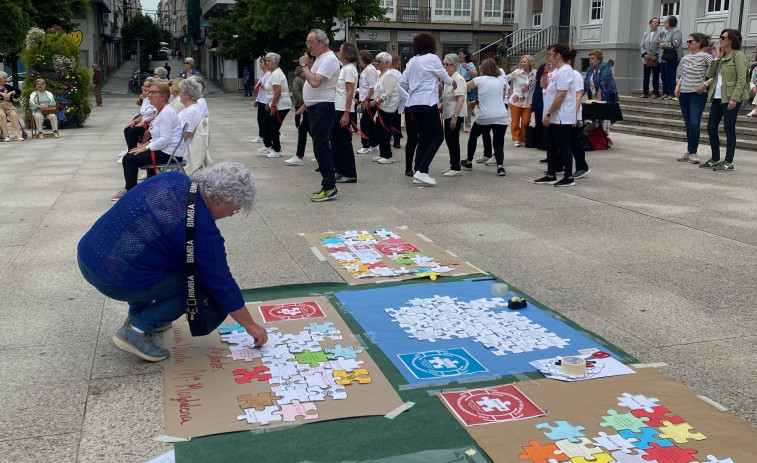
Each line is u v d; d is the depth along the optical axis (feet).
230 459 9.77
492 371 12.42
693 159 36.86
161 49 277.03
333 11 80.53
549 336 13.93
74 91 62.39
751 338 14.02
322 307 15.55
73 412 11.27
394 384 11.96
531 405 11.16
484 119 32.94
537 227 23.15
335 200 27.55
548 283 17.43
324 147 27.07
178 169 26.27
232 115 79.10
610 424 10.58
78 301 16.37
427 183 30.86
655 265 18.88
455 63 32.04
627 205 26.53
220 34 126.72
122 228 11.68
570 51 29.60
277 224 23.56
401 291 16.62
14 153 44.50
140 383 12.22
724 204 26.61
